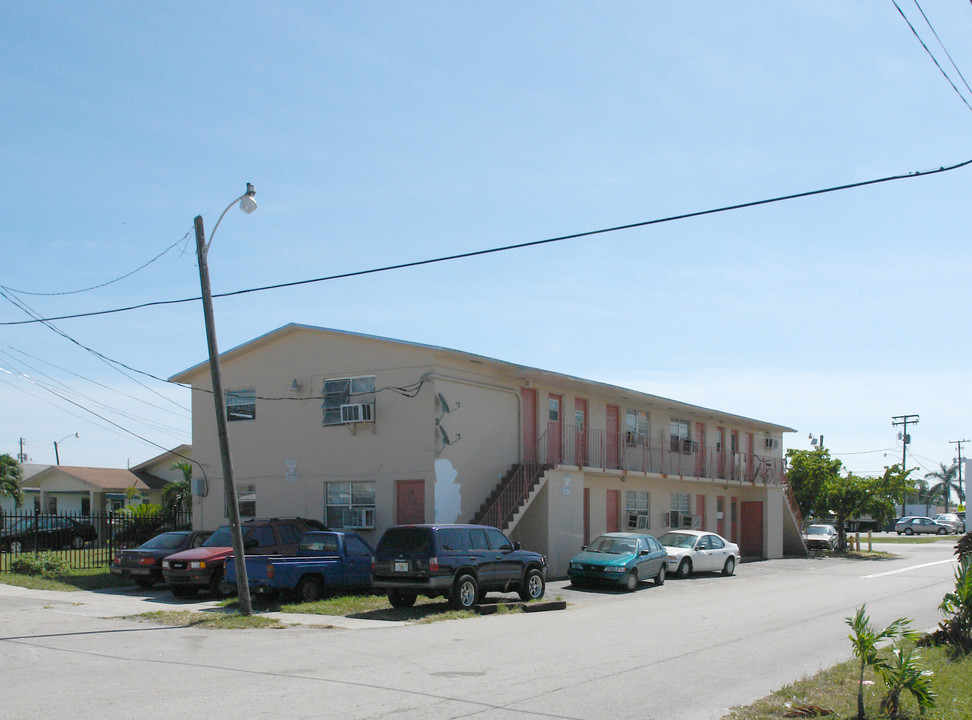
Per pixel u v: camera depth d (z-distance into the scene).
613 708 8.59
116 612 17.00
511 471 26.03
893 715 8.34
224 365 27.42
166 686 9.43
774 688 9.76
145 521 28.95
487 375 25.52
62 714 8.09
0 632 14.09
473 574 17.84
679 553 27.36
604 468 29.02
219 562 19.47
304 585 18.77
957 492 103.44
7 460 41.56
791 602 19.61
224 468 16.78
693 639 13.49
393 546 17.55
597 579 23.11
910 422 73.94
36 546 25.88
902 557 40.34
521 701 8.80
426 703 8.61
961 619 12.52
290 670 10.45
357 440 24.52
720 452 38.31
